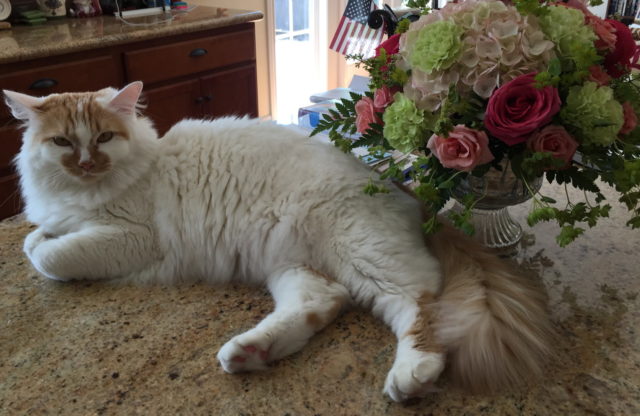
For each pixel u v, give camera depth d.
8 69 2.20
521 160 0.93
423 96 0.94
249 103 3.42
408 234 1.12
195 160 1.28
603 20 1.02
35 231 1.27
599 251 1.18
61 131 1.16
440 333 0.92
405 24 1.07
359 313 1.06
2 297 1.07
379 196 1.17
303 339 0.95
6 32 2.56
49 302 1.06
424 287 1.03
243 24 3.19
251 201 1.21
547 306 1.00
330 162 1.23
